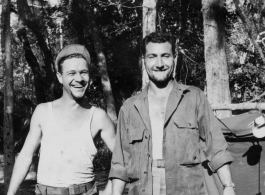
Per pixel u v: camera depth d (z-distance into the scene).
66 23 21.86
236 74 19.64
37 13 19.98
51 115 3.27
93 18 17.23
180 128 2.80
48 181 3.19
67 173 3.18
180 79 19.69
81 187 3.19
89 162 3.24
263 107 5.39
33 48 24.50
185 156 2.78
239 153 4.71
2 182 14.46
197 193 2.79
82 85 3.26
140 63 21.00
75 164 3.19
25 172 3.31
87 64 3.30
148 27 12.67
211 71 9.54
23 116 22.45
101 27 21.72
